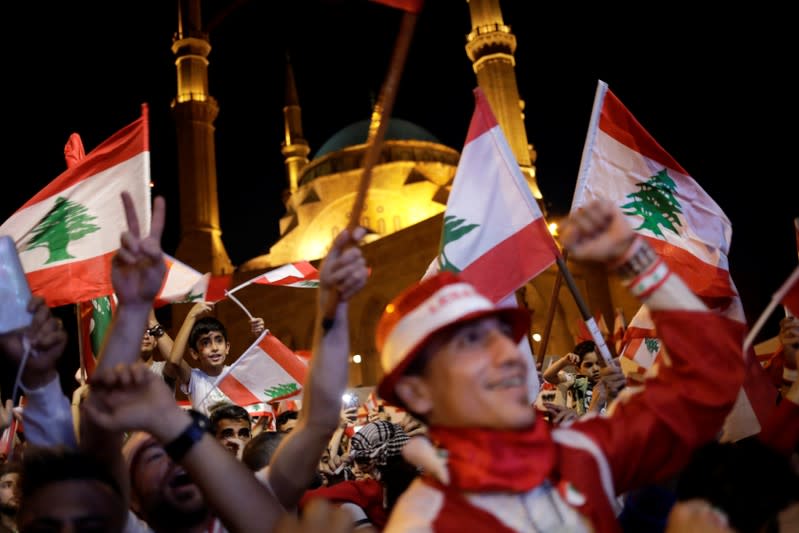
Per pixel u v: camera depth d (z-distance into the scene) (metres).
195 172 33.28
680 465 2.48
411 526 2.30
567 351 26.70
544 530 2.29
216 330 7.36
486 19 30.41
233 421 5.40
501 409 2.33
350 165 37.34
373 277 29.12
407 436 5.75
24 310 2.71
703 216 5.49
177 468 3.10
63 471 2.59
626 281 2.52
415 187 36.06
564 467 2.40
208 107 33.91
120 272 2.63
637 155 5.45
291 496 2.83
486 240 4.82
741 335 2.55
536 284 26.72
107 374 2.49
